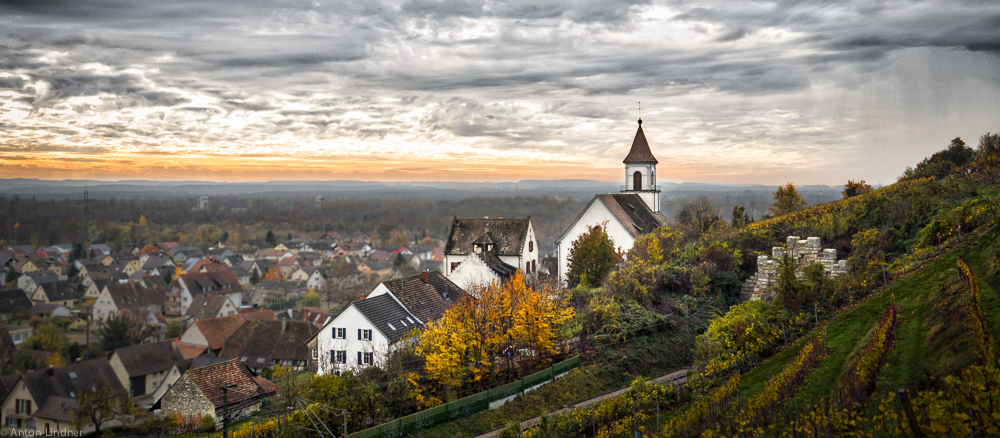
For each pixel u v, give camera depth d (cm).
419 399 4012
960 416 1438
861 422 1883
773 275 5184
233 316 8012
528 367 4431
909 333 2736
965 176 6375
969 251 3591
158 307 10656
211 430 4294
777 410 2380
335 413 3578
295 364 6831
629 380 4406
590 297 5525
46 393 4422
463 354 4162
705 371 3600
